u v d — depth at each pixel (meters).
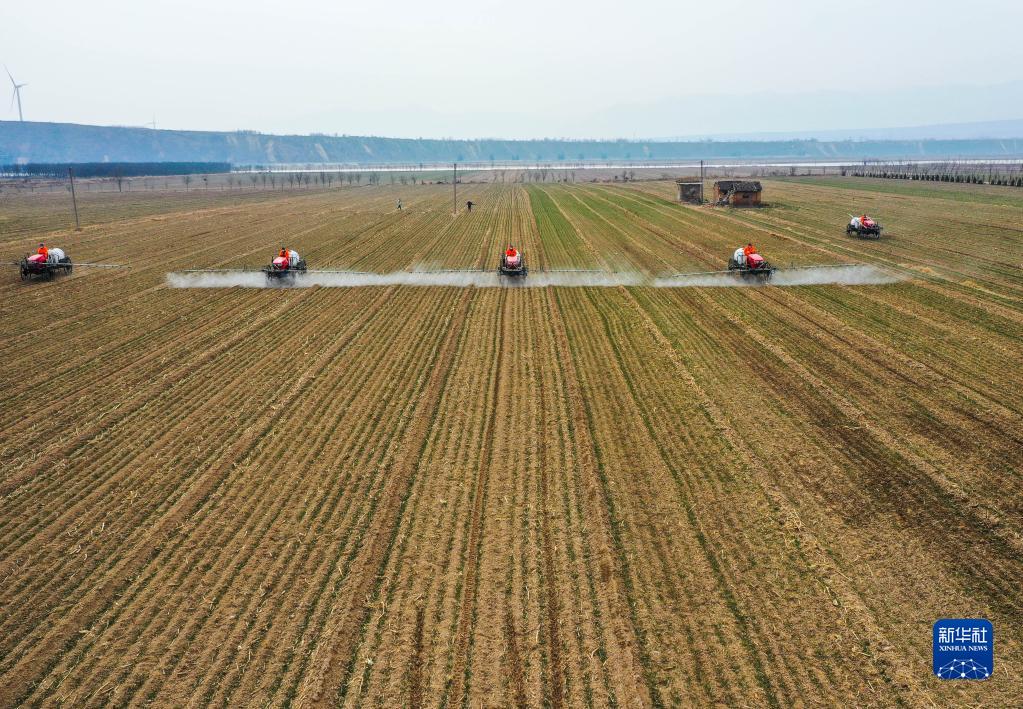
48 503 16.03
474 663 11.11
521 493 15.85
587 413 20.05
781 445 17.92
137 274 41.00
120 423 20.25
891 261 41.12
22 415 21.03
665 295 33.94
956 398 20.89
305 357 25.48
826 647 11.25
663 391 21.59
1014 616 11.83
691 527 14.46
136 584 13.10
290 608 12.37
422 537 14.30
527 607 12.27
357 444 18.41
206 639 11.72
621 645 11.36
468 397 21.41
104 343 27.89
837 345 25.91
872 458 17.20
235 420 20.14
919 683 10.52
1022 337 26.67
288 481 16.61
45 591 13.01
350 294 35.06
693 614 12.03
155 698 10.57
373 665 11.09
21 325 30.64
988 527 14.27
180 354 26.27
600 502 15.32
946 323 28.58
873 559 13.36
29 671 11.13
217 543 14.28
